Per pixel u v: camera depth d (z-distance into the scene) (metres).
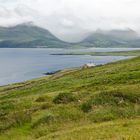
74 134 22.72
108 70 86.62
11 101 45.97
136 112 28.78
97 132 22.17
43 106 34.78
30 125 28.66
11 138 26.11
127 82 52.31
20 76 199.50
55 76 119.94
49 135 24.12
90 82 65.19
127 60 111.62
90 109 30.73
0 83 168.12
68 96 37.28
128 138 18.94
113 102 31.56
